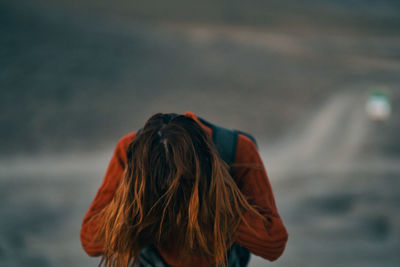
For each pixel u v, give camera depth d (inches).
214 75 1524.4
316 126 942.4
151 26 2421.3
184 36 2276.1
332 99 1331.2
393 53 2664.9
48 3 2320.4
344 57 2390.5
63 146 737.0
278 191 434.0
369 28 3651.6
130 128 884.6
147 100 1123.9
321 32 3277.6
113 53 1598.2
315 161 620.7
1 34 1541.6
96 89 1174.3
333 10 4210.1
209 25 2955.2
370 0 4928.6
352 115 1059.3
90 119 922.7
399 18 4247.0
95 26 2006.6
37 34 1644.9
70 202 410.3
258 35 2792.8
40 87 1128.2
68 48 1542.8
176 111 1040.2
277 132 879.1
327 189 430.9
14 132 797.9
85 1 2815.0
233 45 2258.9
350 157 652.1
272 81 1551.4
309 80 1654.8
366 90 1514.5
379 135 831.7
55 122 882.8
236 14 3486.7
